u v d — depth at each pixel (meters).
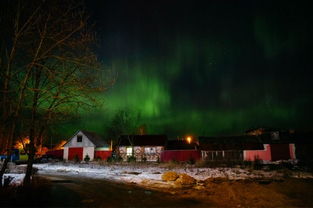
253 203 9.64
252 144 44.00
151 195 11.09
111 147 54.69
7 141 8.02
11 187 10.01
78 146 46.72
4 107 7.41
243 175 20.28
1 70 7.51
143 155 45.38
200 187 13.48
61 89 8.26
